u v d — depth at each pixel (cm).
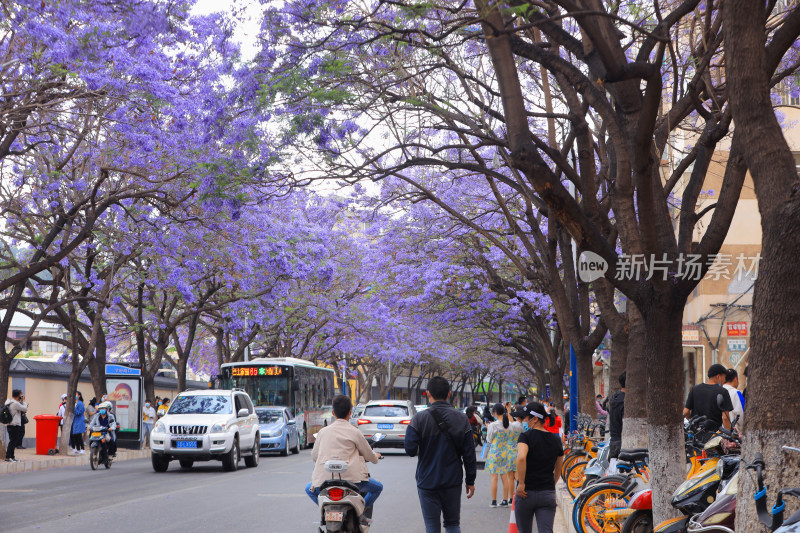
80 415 2970
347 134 1458
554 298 1875
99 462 2517
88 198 2212
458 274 3162
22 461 2542
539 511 881
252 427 2569
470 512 1508
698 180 1002
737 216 2820
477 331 4484
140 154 2225
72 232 2595
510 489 1595
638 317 1305
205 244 2736
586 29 759
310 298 4003
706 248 906
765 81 652
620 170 930
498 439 1593
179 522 1316
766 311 638
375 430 3111
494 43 787
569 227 852
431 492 866
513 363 6400
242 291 3297
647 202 867
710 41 1142
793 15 771
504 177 1462
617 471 1178
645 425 1287
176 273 2792
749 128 653
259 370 3525
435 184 2595
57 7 1688
